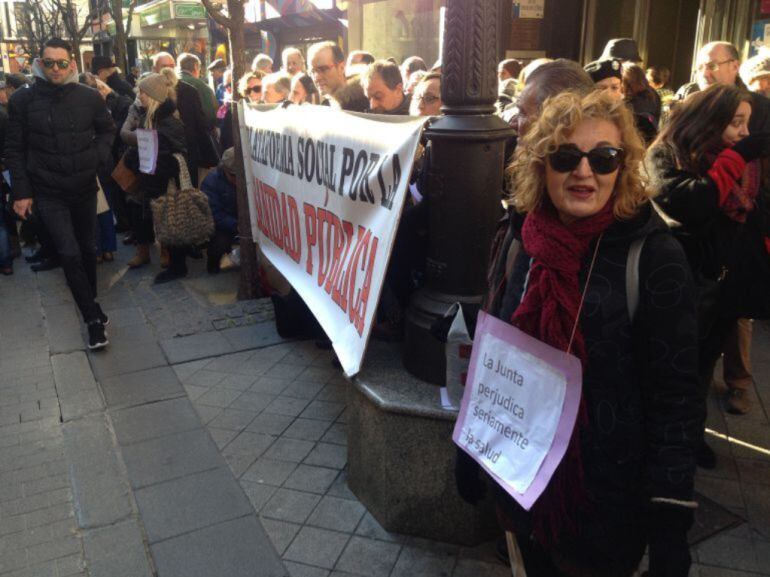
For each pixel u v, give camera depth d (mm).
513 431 1755
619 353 1575
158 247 7641
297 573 2654
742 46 6695
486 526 2746
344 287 3260
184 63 8547
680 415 1541
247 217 5578
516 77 6082
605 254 1581
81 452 3541
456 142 2547
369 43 10086
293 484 3213
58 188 4906
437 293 2775
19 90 4887
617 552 1696
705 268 2709
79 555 2803
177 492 3178
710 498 2996
